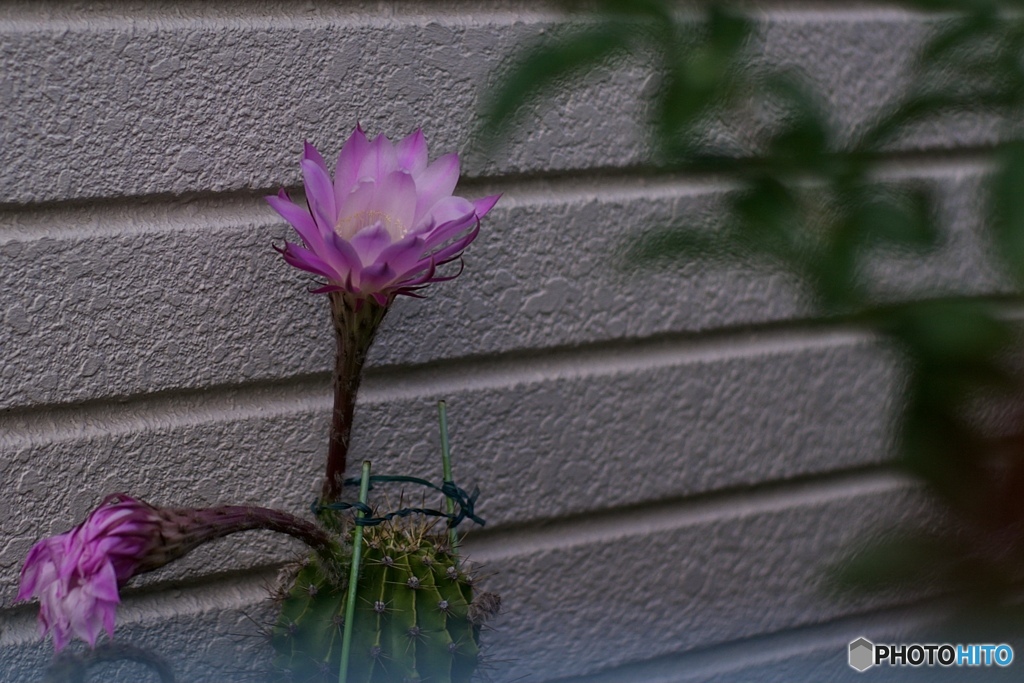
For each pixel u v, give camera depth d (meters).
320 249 1.18
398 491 1.36
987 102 1.06
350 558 1.21
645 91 1.32
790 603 1.49
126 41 1.28
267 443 1.33
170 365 1.31
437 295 1.36
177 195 1.30
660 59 1.06
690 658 1.47
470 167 1.35
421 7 1.34
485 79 1.35
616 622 1.44
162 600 1.33
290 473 1.34
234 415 1.33
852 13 1.43
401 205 1.19
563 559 1.42
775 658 1.49
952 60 1.07
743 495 1.48
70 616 1.13
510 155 1.36
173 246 1.30
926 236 1.06
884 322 1.04
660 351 1.43
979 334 1.02
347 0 1.32
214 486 1.33
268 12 1.31
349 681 1.20
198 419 1.32
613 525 1.44
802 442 1.48
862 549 1.02
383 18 1.33
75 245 1.29
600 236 1.39
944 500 1.01
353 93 1.32
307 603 1.21
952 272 1.45
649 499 1.44
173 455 1.32
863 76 1.43
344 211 1.19
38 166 1.27
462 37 1.34
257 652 1.34
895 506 1.51
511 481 1.39
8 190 1.27
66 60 1.27
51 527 1.30
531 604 1.41
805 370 1.47
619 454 1.42
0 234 1.27
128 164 1.29
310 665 1.21
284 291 1.33
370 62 1.32
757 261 1.09
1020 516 0.98
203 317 1.31
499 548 1.41
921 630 1.38
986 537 0.99
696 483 1.45
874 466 1.51
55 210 1.29
